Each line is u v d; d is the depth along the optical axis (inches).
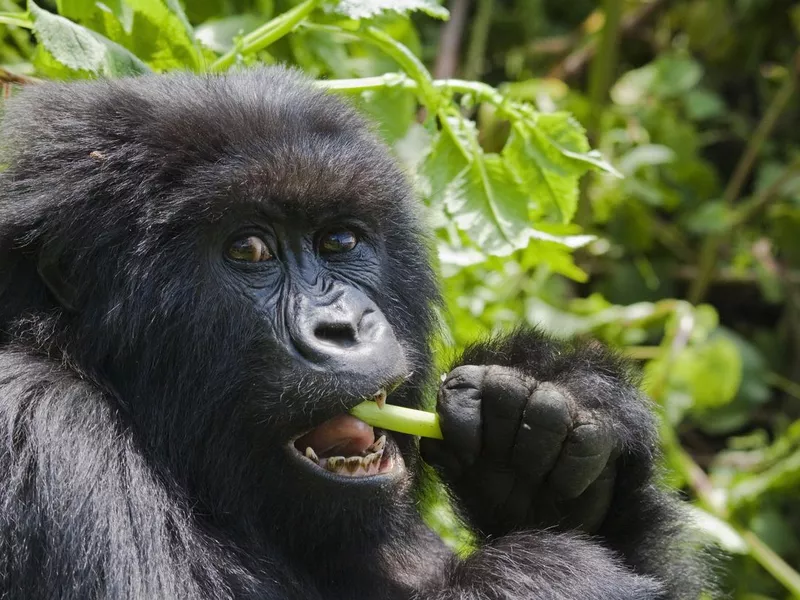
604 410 267.4
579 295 603.2
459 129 322.0
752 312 652.7
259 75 273.4
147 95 252.7
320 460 246.7
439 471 278.2
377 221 263.6
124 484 227.6
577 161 320.8
